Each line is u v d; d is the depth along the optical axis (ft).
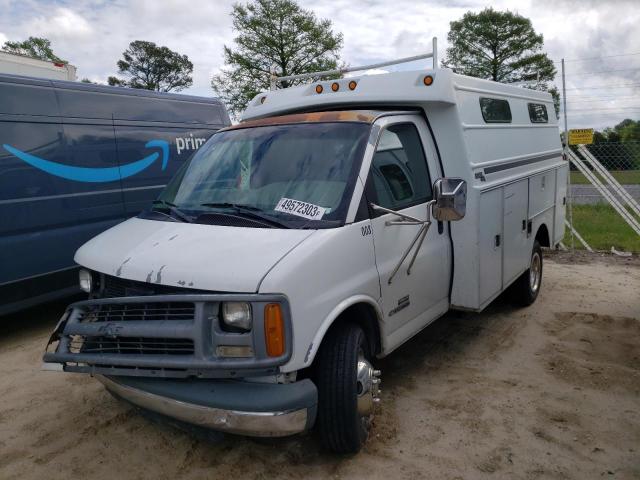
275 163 13.42
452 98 14.94
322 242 11.12
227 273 10.19
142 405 10.96
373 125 13.60
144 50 244.01
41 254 20.74
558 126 25.45
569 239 37.78
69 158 21.72
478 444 12.62
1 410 14.64
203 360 9.89
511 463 11.92
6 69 25.23
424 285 14.71
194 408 10.23
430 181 15.28
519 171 19.47
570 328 19.99
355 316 12.51
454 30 139.85
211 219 12.30
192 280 10.32
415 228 14.21
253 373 9.96
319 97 15.87
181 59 252.42
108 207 23.18
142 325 10.46
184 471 11.76
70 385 16.05
